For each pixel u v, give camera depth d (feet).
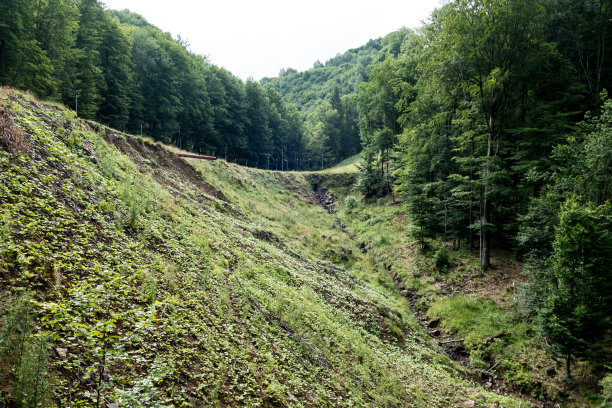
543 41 88.02
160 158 70.18
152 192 47.29
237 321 30.81
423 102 114.42
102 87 128.77
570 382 50.47
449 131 102.47
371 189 154.30
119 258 27.55
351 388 33.14
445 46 89.81
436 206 102.12
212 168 103.91
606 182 57.41
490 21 79.61
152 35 190.19
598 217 50.78
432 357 55.47
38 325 16.63
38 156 31.83
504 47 84.43
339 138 310.45
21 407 12.21
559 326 50.08
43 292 19.35
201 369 21.75
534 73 88.12
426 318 72.95
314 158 310.86
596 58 102.47
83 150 41.29
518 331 61.46
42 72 100.83
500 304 69.00
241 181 115.44
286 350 31.53
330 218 137.90
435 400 40.98
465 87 90.84
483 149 95.81
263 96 261.03
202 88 195.93
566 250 51.72
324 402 27.94
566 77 88.74
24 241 21.67
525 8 76.74
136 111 152.46
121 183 41.60
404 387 40.45
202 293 30.89
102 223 30.35
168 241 36.65
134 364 18.76
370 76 154.51
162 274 29.78
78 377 15.74
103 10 139.54
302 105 598.34
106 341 18.92
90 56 120.78
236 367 24.38
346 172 185.88
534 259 63.16
